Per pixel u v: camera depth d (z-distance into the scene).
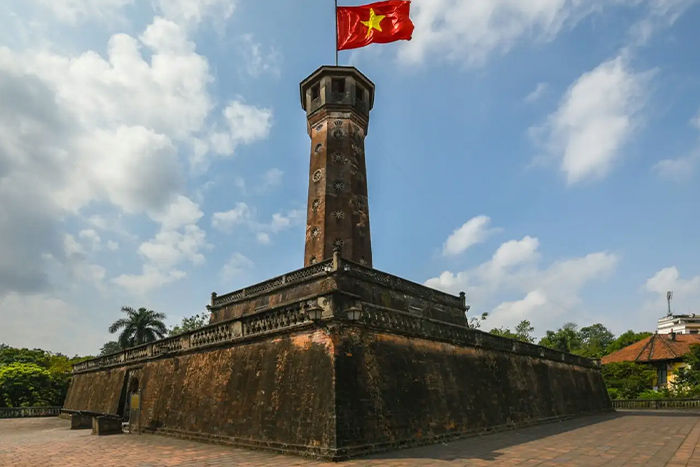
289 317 15.81
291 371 14.92
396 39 27.56
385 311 16.52
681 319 83.94
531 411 23.62
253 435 15.05
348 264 20.41
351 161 28.06
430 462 11.84
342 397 13.22
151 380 22.80
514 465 11.30
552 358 28.98
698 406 34.12
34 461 12.75
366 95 30.83
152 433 20.47
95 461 12.56
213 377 18.38
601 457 12.48
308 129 30.50
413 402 15.95
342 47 28.33
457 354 20.00
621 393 43.62
